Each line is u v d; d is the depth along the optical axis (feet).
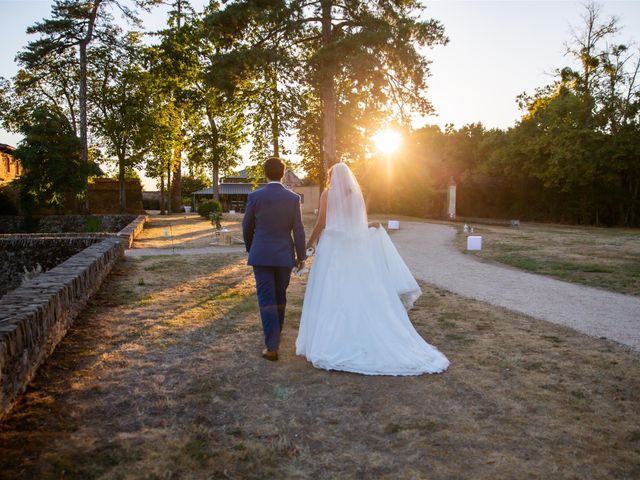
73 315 17.06
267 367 13.15
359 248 13.91
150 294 23.15
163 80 109.40
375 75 64.59
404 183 130.21
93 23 102.37
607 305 21.80
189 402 10.73
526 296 23.79
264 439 9.09
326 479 7.77
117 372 12.53
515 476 7.84
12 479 7.50
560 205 123.75
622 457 8.47
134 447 8.67
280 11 66.33
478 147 149.69
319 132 89.10
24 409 10.10
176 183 142.31
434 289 25.54
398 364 12.71
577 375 12.62
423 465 8.20
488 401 10.92
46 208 102.78
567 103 109.40
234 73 66.59
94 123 118.83
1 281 39.52
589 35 109.70
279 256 14.05
